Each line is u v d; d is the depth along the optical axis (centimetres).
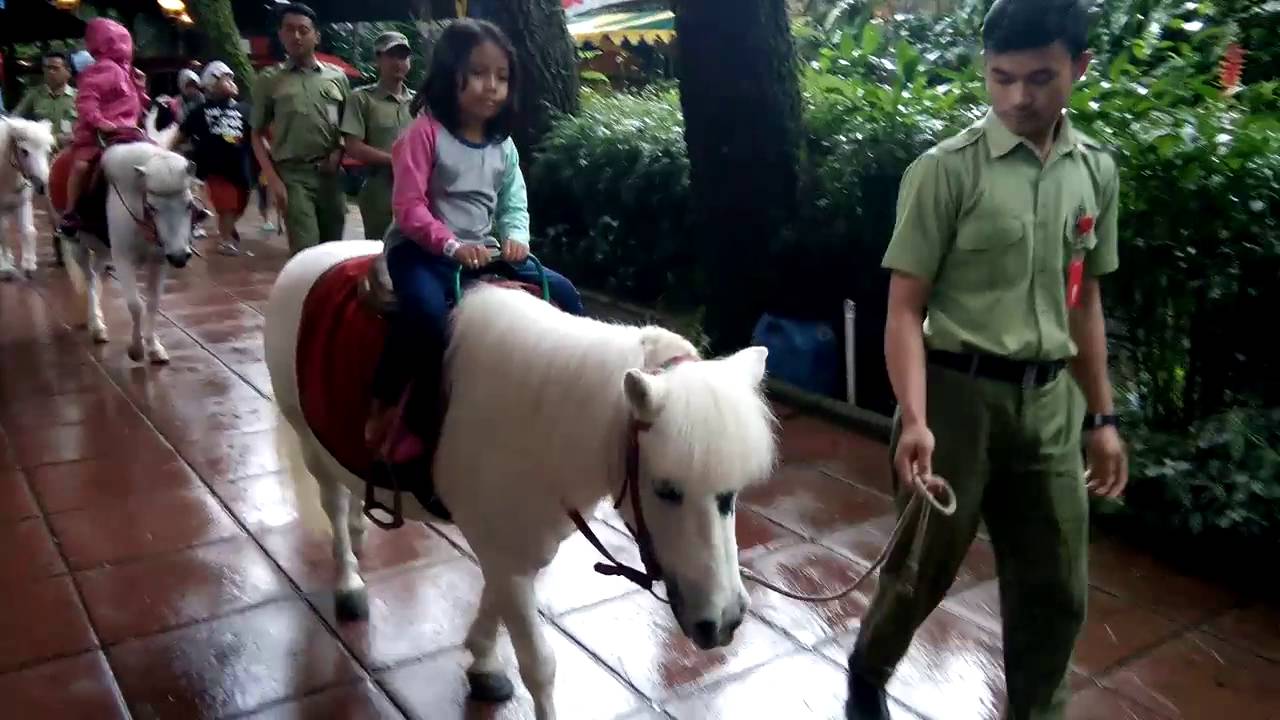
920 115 544
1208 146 388
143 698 294
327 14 1406
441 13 1298
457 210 260
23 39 1377
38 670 307
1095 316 235
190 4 1227
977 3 746
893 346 221
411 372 241
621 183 717
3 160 848
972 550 392
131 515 419
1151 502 394
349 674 307
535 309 233
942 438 226
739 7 563
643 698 297
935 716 289
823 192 580
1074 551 230
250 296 830
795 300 609
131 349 642
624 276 750
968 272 220
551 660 247
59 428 521
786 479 464
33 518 414
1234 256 389
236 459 483
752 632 334
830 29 850
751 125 580
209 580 365
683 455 183
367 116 604
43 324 733
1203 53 573
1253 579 368
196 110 963
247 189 998
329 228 629
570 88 817
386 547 391
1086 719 289
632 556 386
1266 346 408
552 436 214
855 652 264
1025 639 242
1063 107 212
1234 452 380
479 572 373
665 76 1405
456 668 311
